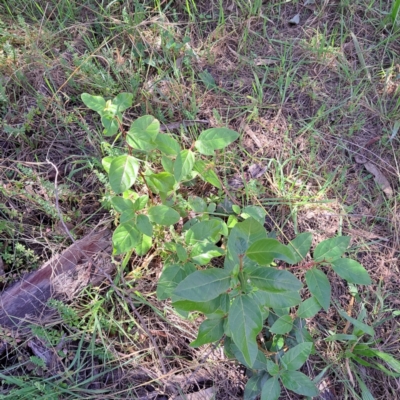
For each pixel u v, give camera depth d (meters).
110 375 0.65
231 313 0.46
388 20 0.93
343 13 0.95
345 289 0.73
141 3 0.92
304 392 0.56
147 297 0.69
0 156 0.75
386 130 0.84
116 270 0.70
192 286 0.46
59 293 0.67
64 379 0.62
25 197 0.72
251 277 0.48
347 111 0.86
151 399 0.64
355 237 0.76
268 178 0.79
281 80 0.86
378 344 0.70
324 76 0.89
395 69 0.90
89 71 0.80
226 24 0.92
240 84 0.86
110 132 0.55
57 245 0.70
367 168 0.81
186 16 0.93
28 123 0.76
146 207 0.69
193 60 0.88
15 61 0.80
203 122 0.83
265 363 0.59
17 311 0.64
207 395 0.64
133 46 0.85
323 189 0.78
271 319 0.65
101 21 0.88
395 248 0.76
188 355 0.67
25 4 0.88
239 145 0.81
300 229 0.77
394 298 0.73
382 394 0.68
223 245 0.70
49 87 0.80
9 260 0.67
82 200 0.74
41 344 0.64
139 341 0.67
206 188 0.77
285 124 0.84
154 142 0.57
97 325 0.65
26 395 0.60
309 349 0.57
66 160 0.77
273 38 0.92
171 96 0.84
